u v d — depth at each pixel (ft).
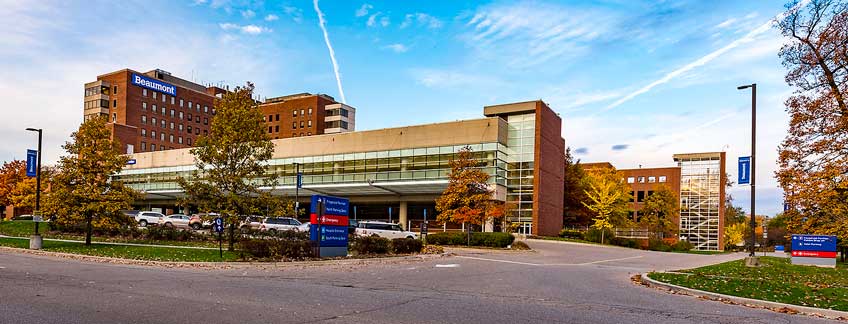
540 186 171.53
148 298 33.37
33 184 176.96
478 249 109.81
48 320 25.85
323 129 375.45
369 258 73.67
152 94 368.48
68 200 80.48
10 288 36.52
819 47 77.36
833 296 39.52
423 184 174.40
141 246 83.35
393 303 33.40
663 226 208.95
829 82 76.74
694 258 109.81
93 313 27.86
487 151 170.19
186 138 392.06
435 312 30.40
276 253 67.87
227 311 29.22
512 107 177.17
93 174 83.20
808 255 84.99
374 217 204.03
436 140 180.24
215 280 44.96
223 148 76.07
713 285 45.16
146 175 250.37
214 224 72.38
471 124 174.60
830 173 73.15
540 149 172.65
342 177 198.18
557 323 27.91
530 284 47.39
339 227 75.05
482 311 31.14
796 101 80.64
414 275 54.03
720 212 232.94
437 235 120.26
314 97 373.40
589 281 51.80
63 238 99.86
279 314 28.63
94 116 85.51
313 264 64.69
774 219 294.66
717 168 237.04
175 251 74.74
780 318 31.81
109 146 86.22
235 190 78.13
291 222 125.70
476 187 120.88
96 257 67.05
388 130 190.90
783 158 81.15
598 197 175.32
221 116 79.00
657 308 34.12
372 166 192.03
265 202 76.89
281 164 214.07
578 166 226.58
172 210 255.50
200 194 75.92
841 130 74.38
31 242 78.74
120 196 83.92
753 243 74.49
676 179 278.87
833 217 79.51
